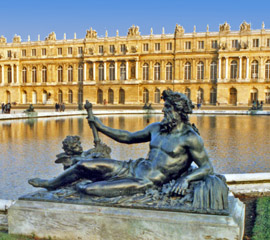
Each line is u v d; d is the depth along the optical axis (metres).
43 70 128.75
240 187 12.78
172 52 114.56
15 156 22.30
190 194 7.66
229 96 110.38
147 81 118.00
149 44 117.06
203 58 112.19
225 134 35.25
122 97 121.12
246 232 8.94
